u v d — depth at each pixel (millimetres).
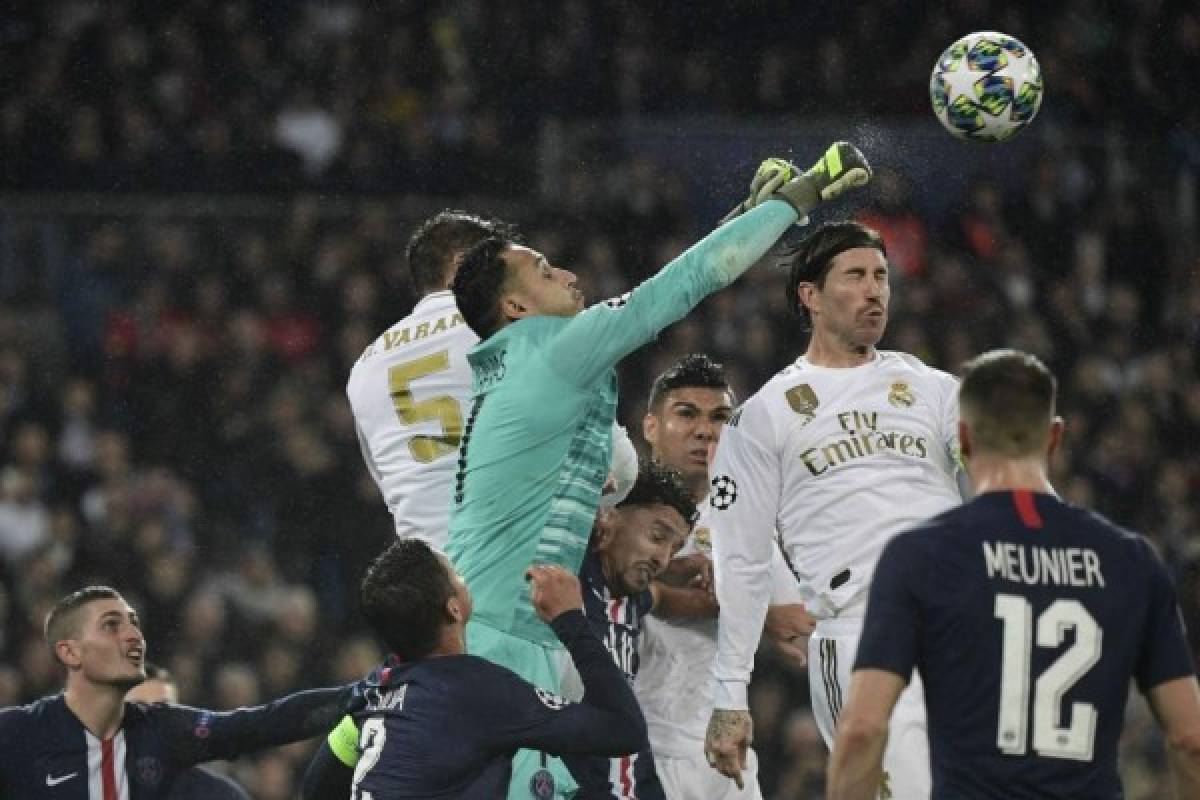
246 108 53531
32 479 44906
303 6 55812
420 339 21547
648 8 55812
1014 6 56031
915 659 14875
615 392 19078
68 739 22625
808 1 55469
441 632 17906
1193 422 48969
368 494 45062
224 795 24781
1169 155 53000
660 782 22453
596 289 48531
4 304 46844
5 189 51031
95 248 47562
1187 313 50969
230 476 45469
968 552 14875
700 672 22797
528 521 18516
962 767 14695
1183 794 15008
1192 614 44219
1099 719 14750
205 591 42312
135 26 54625
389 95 54250
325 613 43344
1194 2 56000
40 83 53219
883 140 50781
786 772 38188
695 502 22453
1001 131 21125
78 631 22703
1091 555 14969
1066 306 50438
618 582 21469
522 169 51844
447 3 55781
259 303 47938
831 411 20125
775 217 18938
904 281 49094
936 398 20312
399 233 49156
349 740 18734
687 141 50656
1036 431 15219
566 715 17547
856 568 19734
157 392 46500
